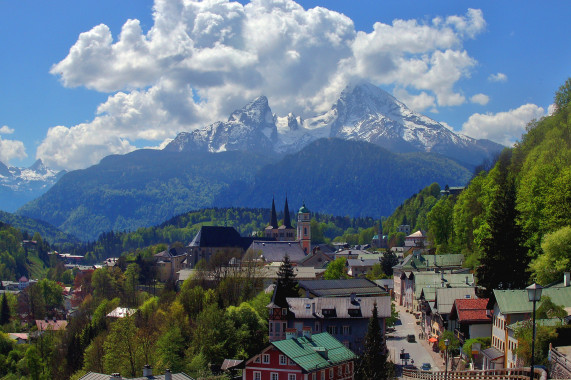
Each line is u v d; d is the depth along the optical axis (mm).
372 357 116062
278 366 109312
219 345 154500
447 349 135375
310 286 181500
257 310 179000
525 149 190625
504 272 128500
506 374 91375
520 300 108250
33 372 196125
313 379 108438
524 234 132250
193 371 142375
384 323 149250
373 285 187000
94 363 168500
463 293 150125
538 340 92250
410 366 131625
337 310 150625
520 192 151250
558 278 117562
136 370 152375
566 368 79250
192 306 197250
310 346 114625
